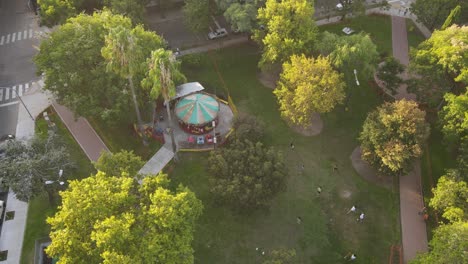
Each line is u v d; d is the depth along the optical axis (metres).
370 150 57.78
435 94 64.75
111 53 48.50
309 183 60.78
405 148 54.12
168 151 64.06
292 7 65.12
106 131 66.69
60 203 57.31
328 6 84.94
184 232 40.34
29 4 91.75
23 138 56.31
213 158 56.22
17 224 55.94
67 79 58.78
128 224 36.38
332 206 58.16
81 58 59.22
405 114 54.38
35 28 86.75
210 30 88.50
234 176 53.47
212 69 78.62
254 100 72.75
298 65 60.47
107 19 62.16
